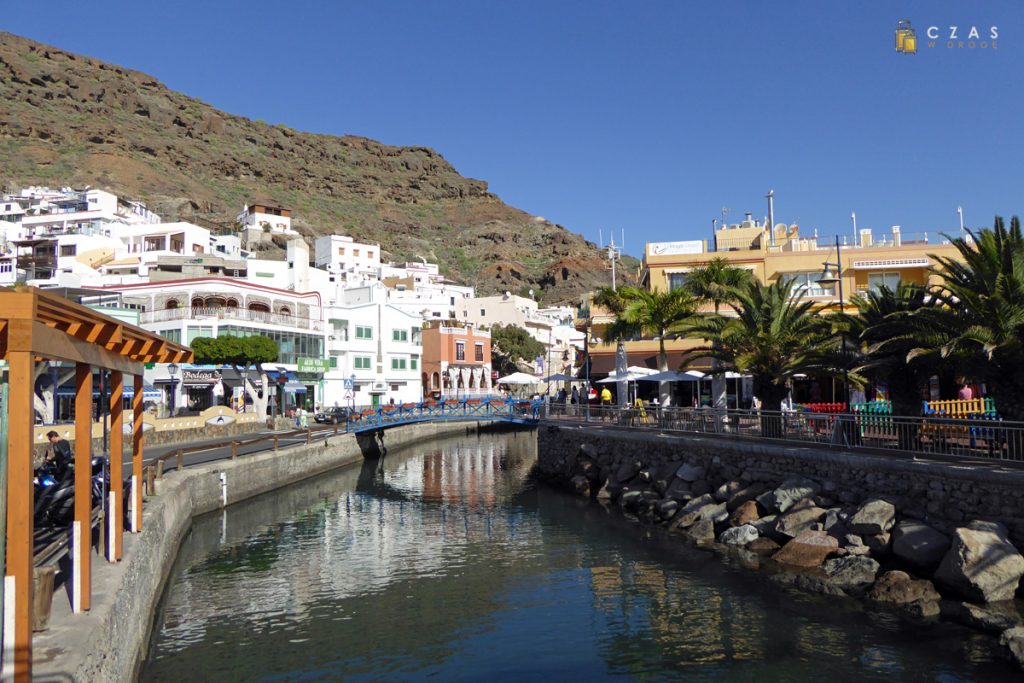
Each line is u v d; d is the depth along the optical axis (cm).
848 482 2020
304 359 6800
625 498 2919
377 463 5003
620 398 3891
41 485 1551
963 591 1477
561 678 1313
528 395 9688
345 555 2300
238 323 6116
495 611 1703
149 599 1547
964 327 1948
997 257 1952
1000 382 1927
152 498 2067
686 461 2828
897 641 1351
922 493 1781
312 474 4041
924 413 2284
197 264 8256
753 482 2416
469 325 9875
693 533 2284
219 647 1493
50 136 18738
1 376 741
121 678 1057
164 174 19912
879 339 2384
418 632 1573
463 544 2431
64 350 864
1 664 692
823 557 1811
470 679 1322
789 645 1381
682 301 3600
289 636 1559
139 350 1396
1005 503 1563
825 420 2275
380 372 7844
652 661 1364
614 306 3831
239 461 3198
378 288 8275
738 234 5388
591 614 1650
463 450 6047
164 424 4084
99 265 8444
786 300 2906
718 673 1290
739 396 4309
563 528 2638
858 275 4516
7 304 717
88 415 991
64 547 1342
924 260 4388
